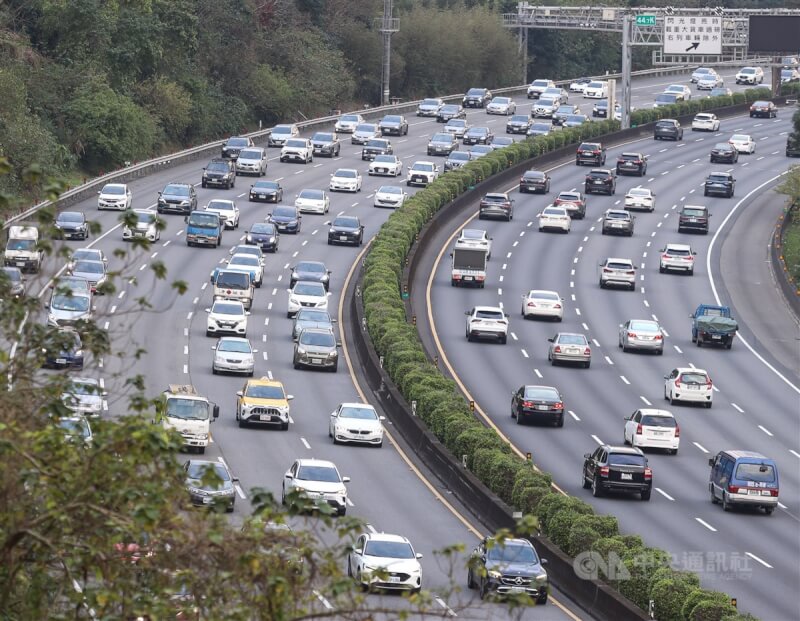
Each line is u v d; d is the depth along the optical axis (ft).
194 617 121.19
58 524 119.34
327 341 499.92
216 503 119.44
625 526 346.33
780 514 375.66
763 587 303.07
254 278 605.31
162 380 454.81
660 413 431.43
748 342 602.03
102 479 120.06
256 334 538.88
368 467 386.52
